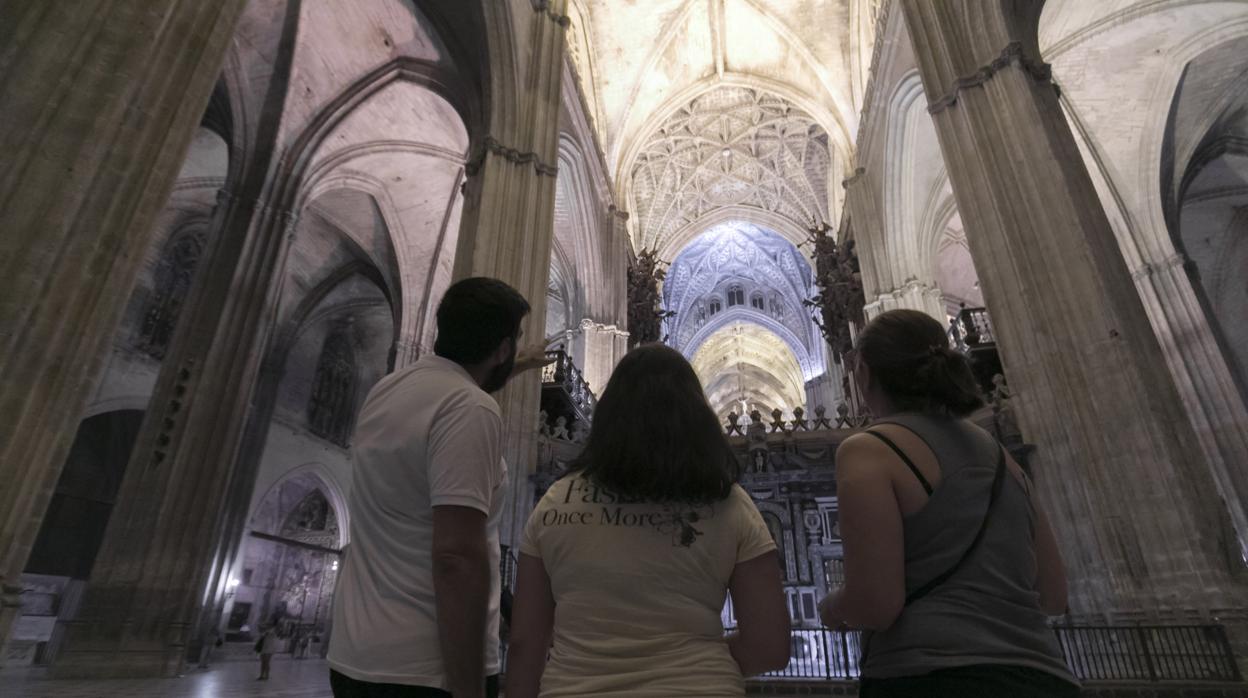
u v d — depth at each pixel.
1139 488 6.67
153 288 17.12
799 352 36.16
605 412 1.44
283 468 20.80
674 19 22.33
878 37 16.61
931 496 1.34
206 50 5.29
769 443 10.91
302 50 13.52
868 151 18.67
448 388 1.61
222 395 11.39
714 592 1.30
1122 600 6.54
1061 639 6.67
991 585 1.28
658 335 25.12
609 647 1.21
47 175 4.18
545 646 1.38
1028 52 9.32
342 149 15.65
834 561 9.91
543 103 12.92
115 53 4.64
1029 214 8.23
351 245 20.62
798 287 35.72
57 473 4.04
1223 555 6.18
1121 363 7.03
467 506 1.39
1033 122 8.48
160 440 10.65
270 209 13.25
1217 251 18.03
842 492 1.39
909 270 16.95
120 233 4.48
